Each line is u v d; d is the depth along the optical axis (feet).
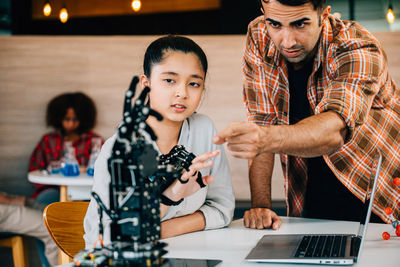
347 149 5.51
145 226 3.42
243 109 17.60
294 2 4.36
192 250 4.10
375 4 17.88
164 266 3.51
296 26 4.56
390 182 5.67
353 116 4.36
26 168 17.60
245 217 5.18
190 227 4.77
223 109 17.62
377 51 5.07
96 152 11.84
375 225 5.12
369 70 4.83
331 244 4.03
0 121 17.57
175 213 4.75
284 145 3.79
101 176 4.40
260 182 5.71
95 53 17.74
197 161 3.87
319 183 6.05
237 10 19.22
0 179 17.53
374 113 5.60
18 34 19.42
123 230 3.45
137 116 3.38
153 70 4.61
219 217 5.03
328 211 6.02
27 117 17.58
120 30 19.86
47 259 10.00
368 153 5.56
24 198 10.03
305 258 3.60
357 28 5.33
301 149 3.92
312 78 5.53
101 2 19.70
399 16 17.74
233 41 17.56
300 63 5.60
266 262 3.69
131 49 17.78
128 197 3.36
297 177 6.11
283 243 4.16
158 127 4.74
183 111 4.59
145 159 3.35
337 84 4.74
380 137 5.62
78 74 17.74
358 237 4.20
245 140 3.57
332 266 3.56
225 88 17.58
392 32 16.84
